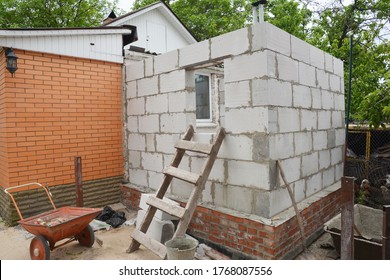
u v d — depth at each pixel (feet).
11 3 39.63
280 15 39.86
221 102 23.82
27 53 14.03
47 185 14.79
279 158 10.98
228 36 11.47
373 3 34.32
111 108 17.07
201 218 12.34
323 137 14.64
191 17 47.34
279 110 11.01
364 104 16.34
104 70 16.76
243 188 11.27
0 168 15.08
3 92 13.78
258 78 10.55
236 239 11.07
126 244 12.30
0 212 15.39
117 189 17.34
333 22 36.78
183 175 11.28
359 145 19.70
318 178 14.14
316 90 13.89
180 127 13.71
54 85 14.93
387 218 7.75
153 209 11.71
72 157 15.65
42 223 10.79
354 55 29.22
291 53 11.78
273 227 9.94
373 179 17.03
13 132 13.74
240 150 11.27
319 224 13.08
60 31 14.78
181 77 13.51
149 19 33.63
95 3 48.78
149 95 15.51
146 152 15.99
